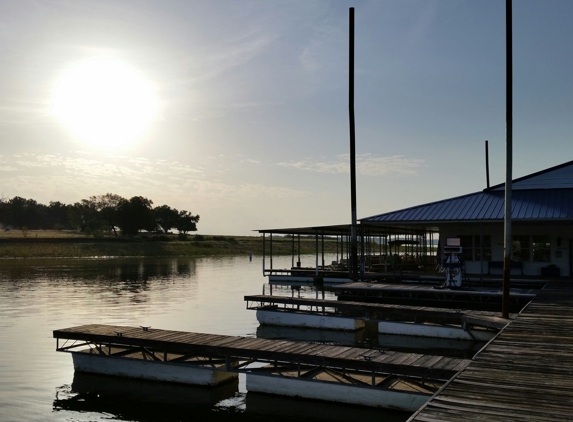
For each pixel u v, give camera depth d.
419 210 27.22
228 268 55.56
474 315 16.77
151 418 9.95
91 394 11.41
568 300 17.44
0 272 46.97
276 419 9.87
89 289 33.41
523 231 26.31
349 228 30.73
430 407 6.56
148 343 12.52
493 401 6.80
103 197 121.00
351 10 28.20
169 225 139.75
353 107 28.19
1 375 12.88
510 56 14.99
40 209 163.12
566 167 28.11
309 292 31.20
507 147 15.21
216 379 12.00
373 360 10.48
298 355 11.01
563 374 8.17
